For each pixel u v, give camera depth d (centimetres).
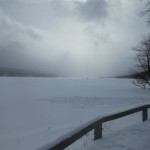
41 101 2862
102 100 2942
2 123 1470
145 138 641
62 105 2466
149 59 4709
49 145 397
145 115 919
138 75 4969
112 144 584
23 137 1053
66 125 1308
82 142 660
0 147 894
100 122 638
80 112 1917
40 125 1387
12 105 2456
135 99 3028
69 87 6419
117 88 5806
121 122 1124
